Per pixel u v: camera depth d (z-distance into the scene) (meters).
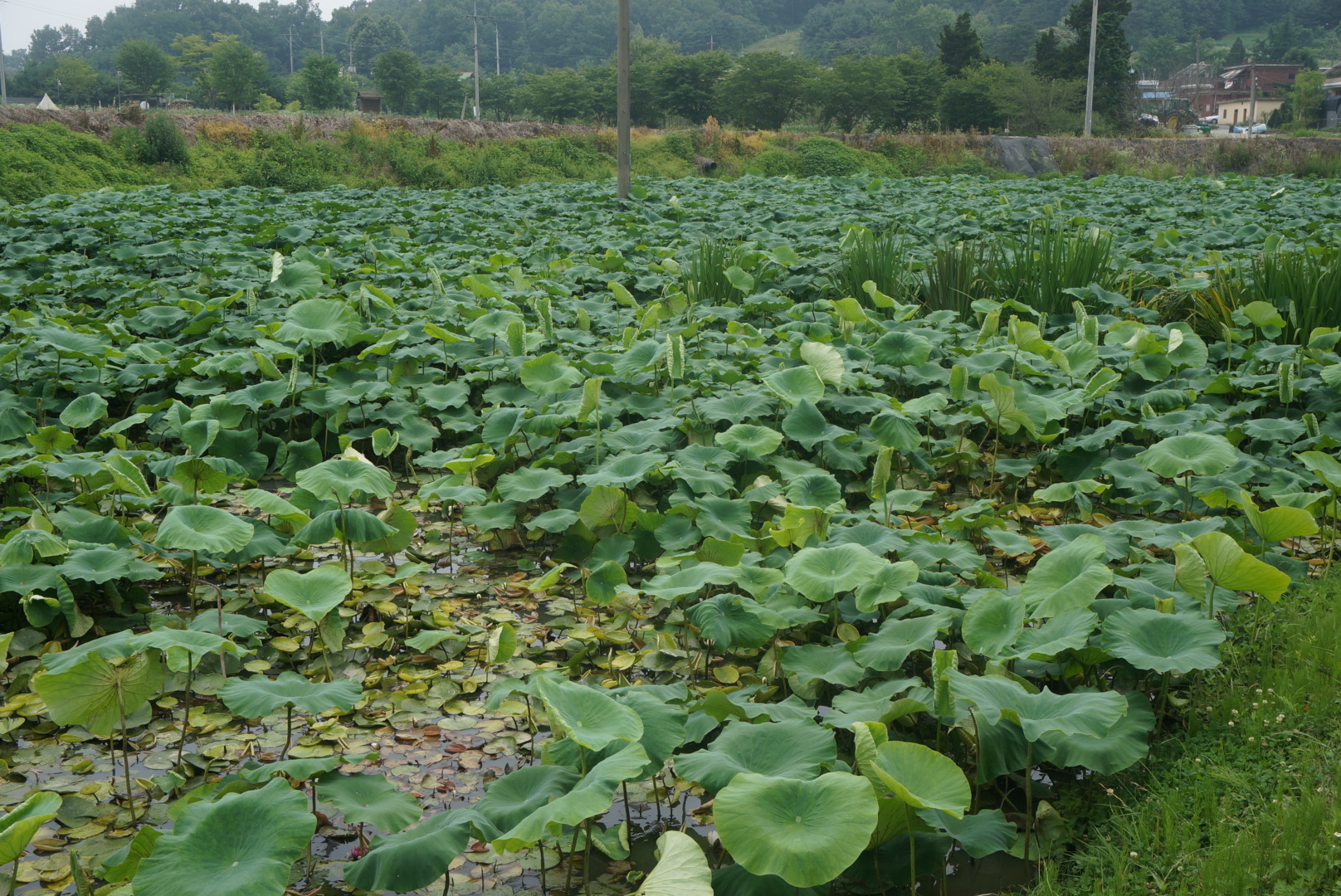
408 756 3.20
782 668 3.49
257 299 8.59
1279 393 5.58
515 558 4.86
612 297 9.79
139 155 23.97
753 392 6.08
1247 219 14.25
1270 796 2.66
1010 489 5.51
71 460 4.71
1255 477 4.95
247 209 13.97
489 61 140.50
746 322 8.89
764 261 10.05
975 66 51.25
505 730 3.37
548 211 16.28
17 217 11.52
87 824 2.79
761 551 4.23
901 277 9.17
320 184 24.03
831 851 2.09
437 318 7.79
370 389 5.96
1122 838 2.58
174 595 4.27
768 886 2.32
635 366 5.89
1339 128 72.19
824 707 3.46
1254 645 3.44
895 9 132.38
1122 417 5.88
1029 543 3.93
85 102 82.88
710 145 34.47
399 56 61.06
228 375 6.47
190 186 23.69
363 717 3.43
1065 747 2.70
